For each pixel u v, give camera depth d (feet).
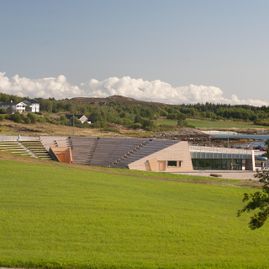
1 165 191.83
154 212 127.03
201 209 138.41
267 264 83.92
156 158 277.23
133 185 174.29
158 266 78.28
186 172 273.75
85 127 591.37
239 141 516.73
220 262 83.15
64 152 301.43
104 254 86.94
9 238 96.63
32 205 127.13
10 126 490.90
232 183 207.92
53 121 602.85
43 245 92.58
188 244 99.25
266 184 71.15
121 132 550.36
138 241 99.30
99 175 193.16
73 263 78.07
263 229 115.75
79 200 135.64
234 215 133.18
